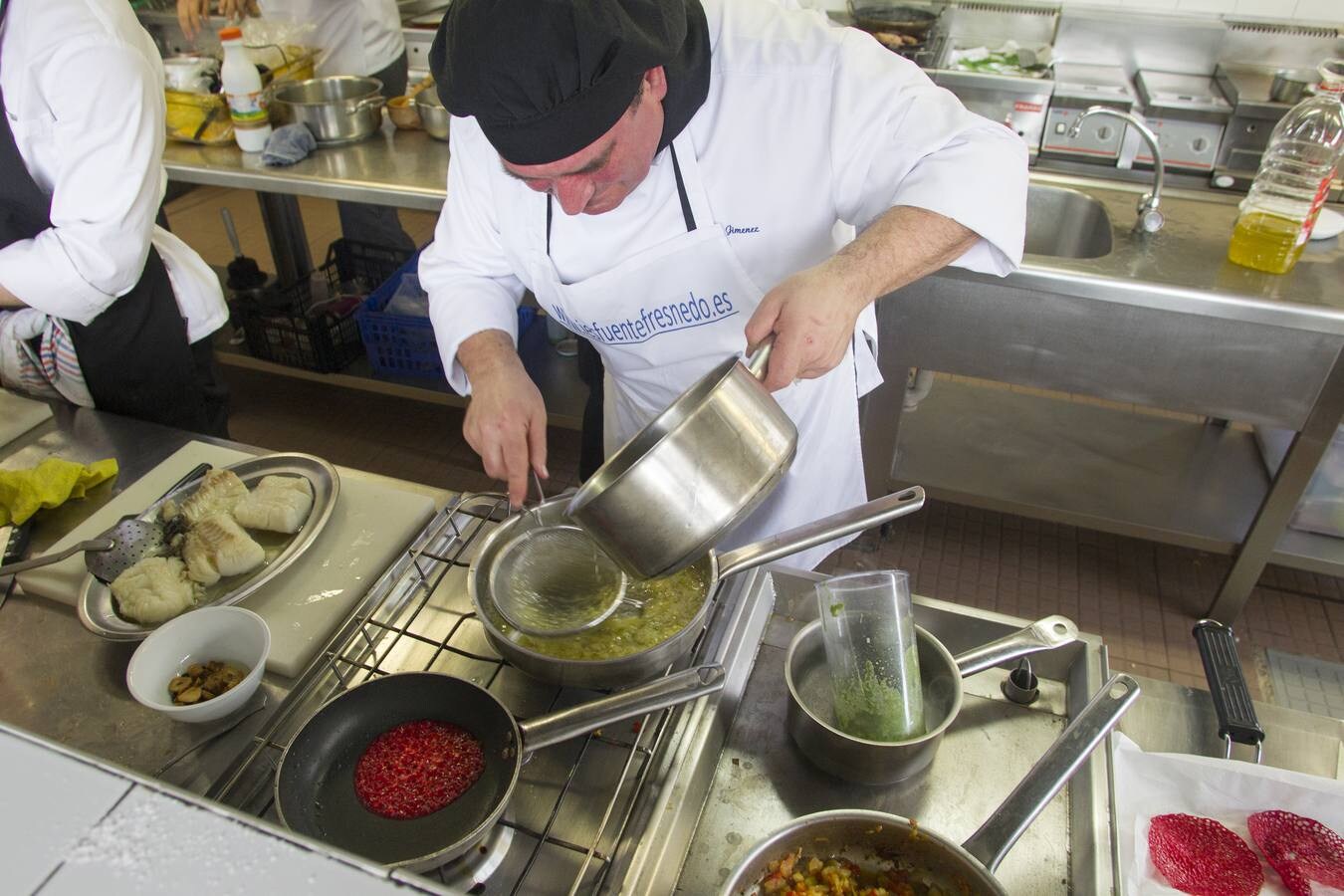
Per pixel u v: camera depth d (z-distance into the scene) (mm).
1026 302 1891
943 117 1080
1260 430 2486
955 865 738
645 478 784
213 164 2355
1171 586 2340
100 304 1563
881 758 846
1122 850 861
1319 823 854
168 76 2430
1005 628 1006
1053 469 2439
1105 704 790
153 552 1154
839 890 758
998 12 2982
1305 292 1742
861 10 2986
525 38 784
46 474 1255
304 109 2420
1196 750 967
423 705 897
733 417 816
